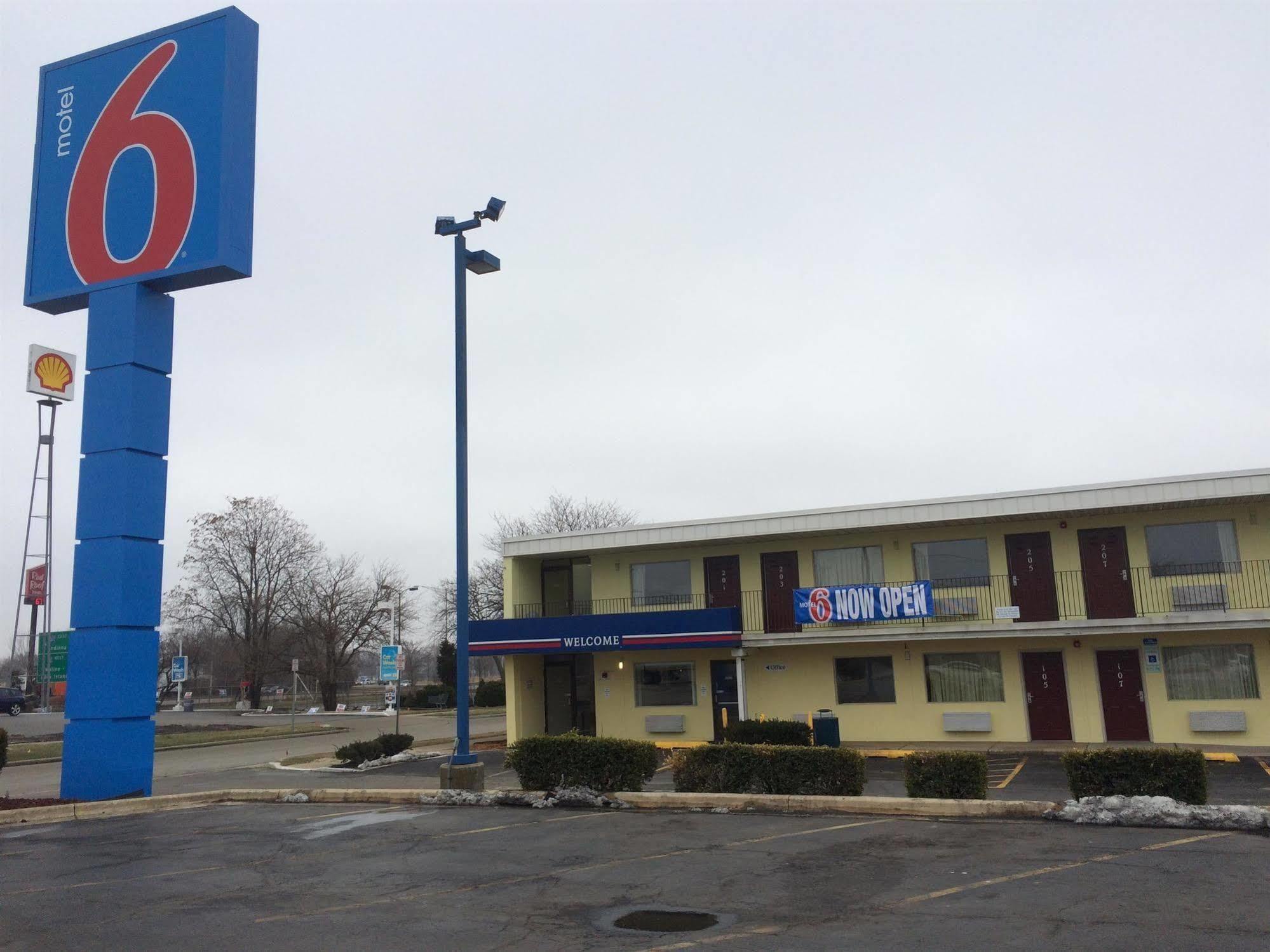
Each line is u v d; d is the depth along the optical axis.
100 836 12.38
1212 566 21.69
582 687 28.45
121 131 17.33
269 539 60.12
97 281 16.89
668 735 26.39
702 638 24.41
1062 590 22.97
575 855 9.78
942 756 12.31
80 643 15.81
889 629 23.64
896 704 24.19
